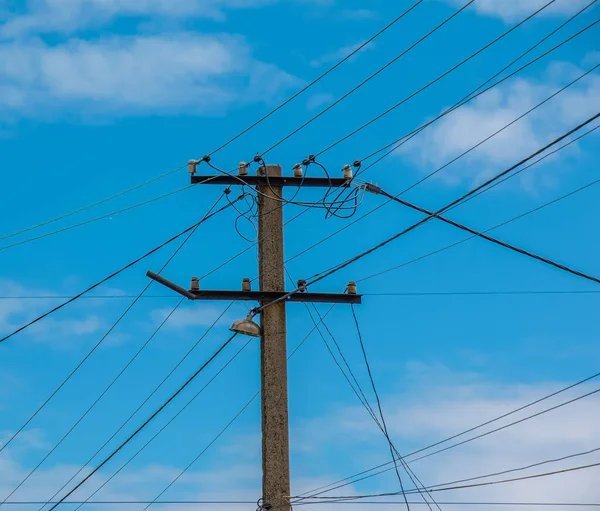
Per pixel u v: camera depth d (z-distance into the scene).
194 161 43.12
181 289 41.50
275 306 41.81
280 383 41.12
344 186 42.62
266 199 42.81
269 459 40.38
